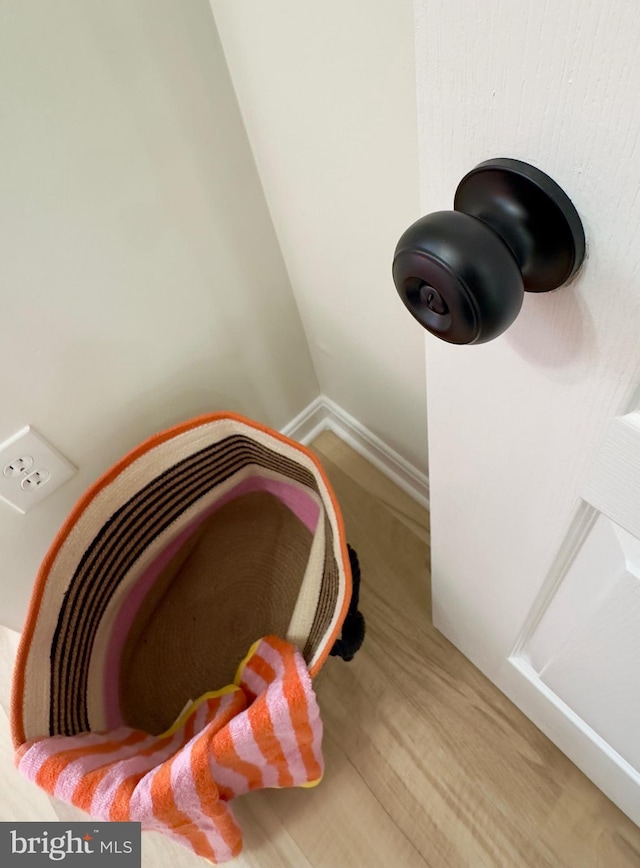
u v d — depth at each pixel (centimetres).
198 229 70
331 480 115
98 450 79
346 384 99
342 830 83
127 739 78
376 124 49
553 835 79
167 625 98
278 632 95
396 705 91
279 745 65
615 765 67
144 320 72
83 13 49
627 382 26
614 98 18
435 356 36
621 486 32
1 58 47
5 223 54
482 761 85
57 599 74
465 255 22
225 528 104
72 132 53
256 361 93
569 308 25
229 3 52
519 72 20
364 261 67
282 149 63
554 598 50
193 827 65
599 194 21
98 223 60
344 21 44
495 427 37
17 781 95
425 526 107
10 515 74
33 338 63
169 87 57
